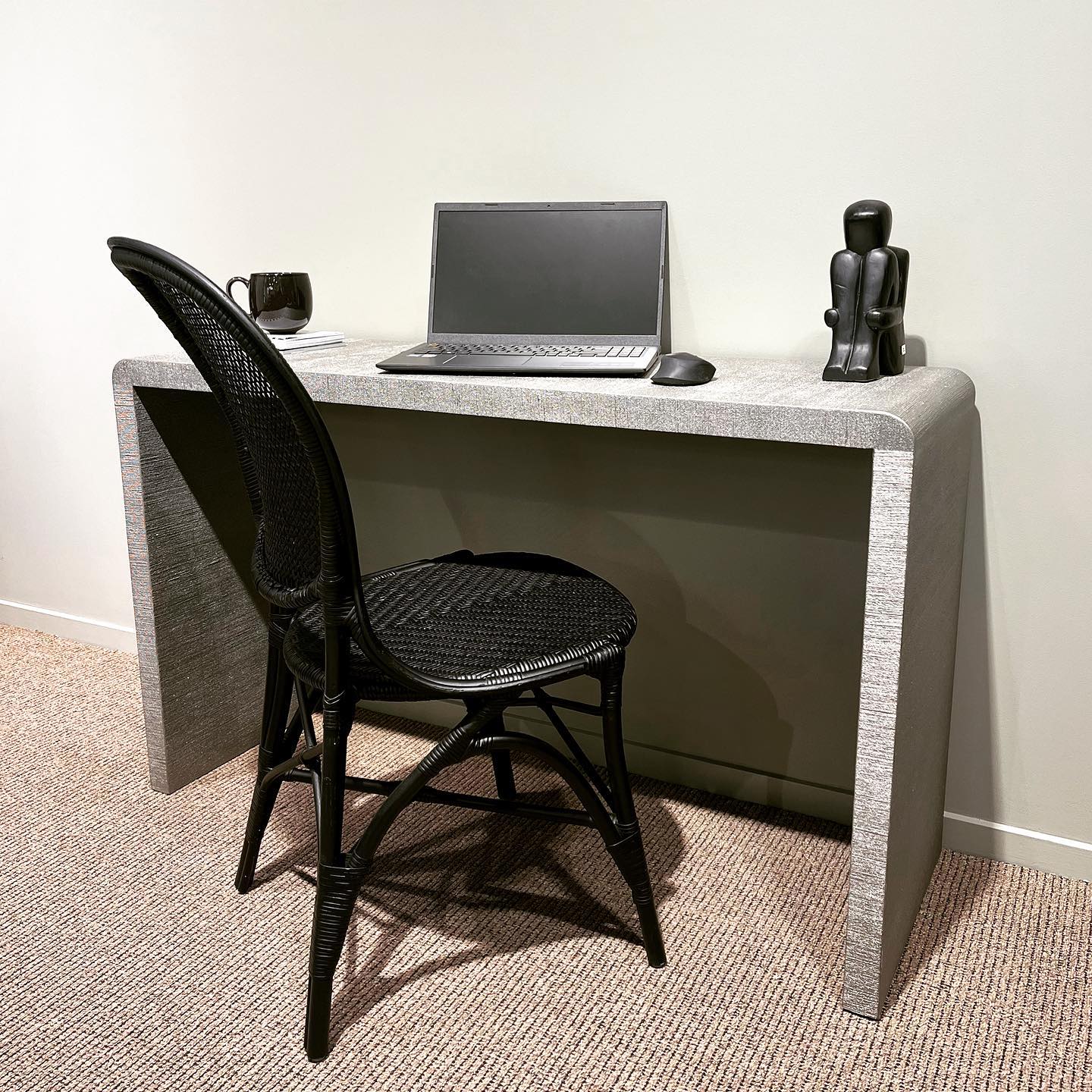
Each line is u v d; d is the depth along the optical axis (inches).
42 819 72.8
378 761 79.6
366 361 65.7
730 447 68.3
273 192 80.7
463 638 54.9
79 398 95.5
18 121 90.1
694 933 60.8
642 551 73.5
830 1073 50.8
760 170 63.8
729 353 67.5
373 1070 51.4
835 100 61.0
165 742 75.2
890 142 60.2
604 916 62.4
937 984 56.6
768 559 69.5
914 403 49.6
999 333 60.1
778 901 63.6
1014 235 58.5
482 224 69.5
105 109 85.9
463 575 64.1
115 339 91.7
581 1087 50.3
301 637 56.4
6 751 82.1
